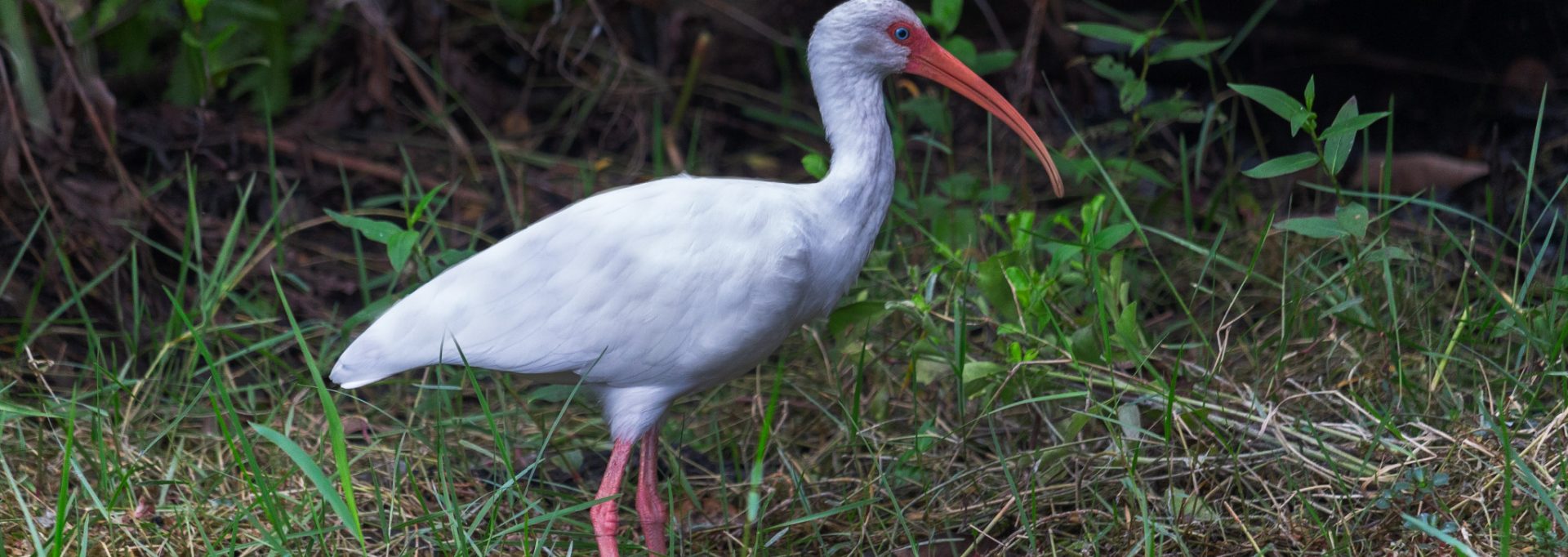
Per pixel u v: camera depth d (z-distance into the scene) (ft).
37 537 22.62
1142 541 25.53
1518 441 26.21
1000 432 31.22
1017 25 49.55
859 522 28.02
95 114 37.45
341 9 44.65
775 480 29.99
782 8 52.08
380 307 32.01
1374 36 49.85
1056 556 25.89
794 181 46.32
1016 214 32.58
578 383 26.00
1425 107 48.01
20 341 33.32
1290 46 49.57
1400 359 29.32
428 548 27.07
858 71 27.73
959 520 27.99
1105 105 48.73
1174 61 48.91
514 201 43.01
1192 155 44.32
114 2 41.37
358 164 43.37
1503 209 39.04
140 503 27.40
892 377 33.42
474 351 25.55
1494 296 32.01
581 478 31.78
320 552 26.40
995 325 30.76
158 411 32.37
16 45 36.60
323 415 33.19
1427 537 24.31
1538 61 47.16
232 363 36.04
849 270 27.50
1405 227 39.27
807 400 33.78
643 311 25.63
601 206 26.53
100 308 37.06
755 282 25.70
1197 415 27.12
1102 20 49.75
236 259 39.17
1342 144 26.96
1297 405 29.53
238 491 29.04
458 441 30.94
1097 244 28.96
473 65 49.39
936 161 45.80
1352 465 26.81
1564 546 22.86
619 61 47.73
